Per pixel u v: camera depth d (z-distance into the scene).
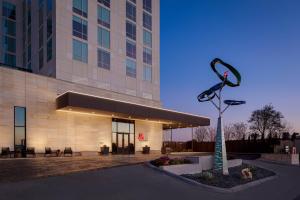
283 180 19.78
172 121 41.53
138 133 40.78
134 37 42.97
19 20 42.53
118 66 39.69
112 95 37.75
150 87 44.62
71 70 33.78
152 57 45.72
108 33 39.00
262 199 12.99
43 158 24.56
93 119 34.69
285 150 39.72
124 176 15.04
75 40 34.69
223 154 18.70
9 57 40.94
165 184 14.06
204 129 79.31
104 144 35.62
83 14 36.03
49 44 34.31
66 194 10.82
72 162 20.61
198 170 18.55
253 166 24.59
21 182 12.32
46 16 35.44
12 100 27.53
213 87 19.53
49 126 30.11
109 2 39.66
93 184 12.80
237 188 14.97
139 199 11.08
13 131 27.38
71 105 28.08
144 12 45.34
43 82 30.12
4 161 21.09
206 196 12.59
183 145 55.28
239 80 19.22
